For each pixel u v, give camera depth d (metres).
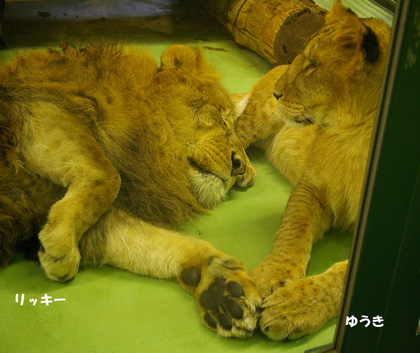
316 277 2.24
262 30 4.47
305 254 2.47
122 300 2.27
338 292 2.19
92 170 2.36
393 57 1.41
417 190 1.62
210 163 2.86
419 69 1.42
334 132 2.59
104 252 2.44
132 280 2.38
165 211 2.76
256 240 2.70
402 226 1.69
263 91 3.56
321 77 2.39
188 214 2.86
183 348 2.06
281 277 2.29
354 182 2.62
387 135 1.50
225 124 3.04
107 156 2.63
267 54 4.54
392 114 1.47
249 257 2.56
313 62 2.43
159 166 2.78
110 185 2.39
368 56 2.20
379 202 1.61
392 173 1.57
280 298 2.12
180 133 2.82
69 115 2.47
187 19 5.40
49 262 2.25
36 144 2.40
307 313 2.10
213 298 2.11
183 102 2.85
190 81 2.91
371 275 1.78
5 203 2.40
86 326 2.13
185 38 4.90
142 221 2.56
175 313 2.21
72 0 5.53
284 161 3.37
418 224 1.70
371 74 2.25
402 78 1.42
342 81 2.34
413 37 1.37
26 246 2.48
